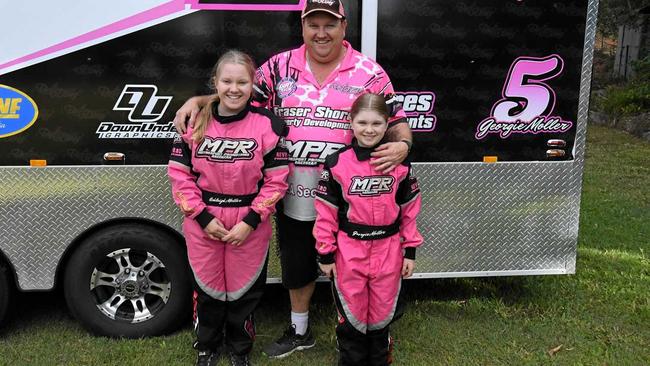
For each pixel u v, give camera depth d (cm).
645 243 508
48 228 308
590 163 861
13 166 301
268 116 268
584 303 379
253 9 299
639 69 1345
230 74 253
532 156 332
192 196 265
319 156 277
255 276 284
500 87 322
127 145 306
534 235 341
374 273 265
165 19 296
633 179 756
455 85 319
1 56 291
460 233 336
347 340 277
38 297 383
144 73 300
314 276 306
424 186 328
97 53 296
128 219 314
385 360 283
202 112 262
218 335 294
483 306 373
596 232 539
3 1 287
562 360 313
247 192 271
